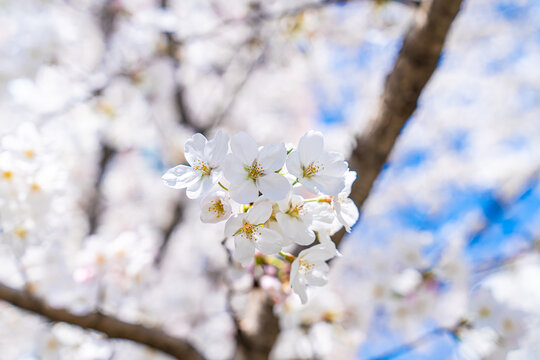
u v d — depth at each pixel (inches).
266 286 80.1
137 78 199.0
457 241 130.9
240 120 310.2
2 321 134.6
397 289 127.1
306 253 55.4
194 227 258.8
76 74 189.3
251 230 50.9
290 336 122.6
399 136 89.9
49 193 94.7
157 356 148.5
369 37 161.9
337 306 121.2
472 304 117.0
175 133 197.5
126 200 284.7
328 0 135.8
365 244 262.1
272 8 160.4
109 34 210.2
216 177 49.6
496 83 299.3
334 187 50.9
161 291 185.6
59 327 114.3
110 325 93.9
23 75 183.0
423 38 79.7
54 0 205.5
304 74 293.0
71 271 115.3
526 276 168.1
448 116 310.0
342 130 273.4
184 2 221.8
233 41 213.8
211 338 188.5
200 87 280.8
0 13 193.3
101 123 199.3
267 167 49.6
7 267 126.2
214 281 205.6
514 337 113.4
